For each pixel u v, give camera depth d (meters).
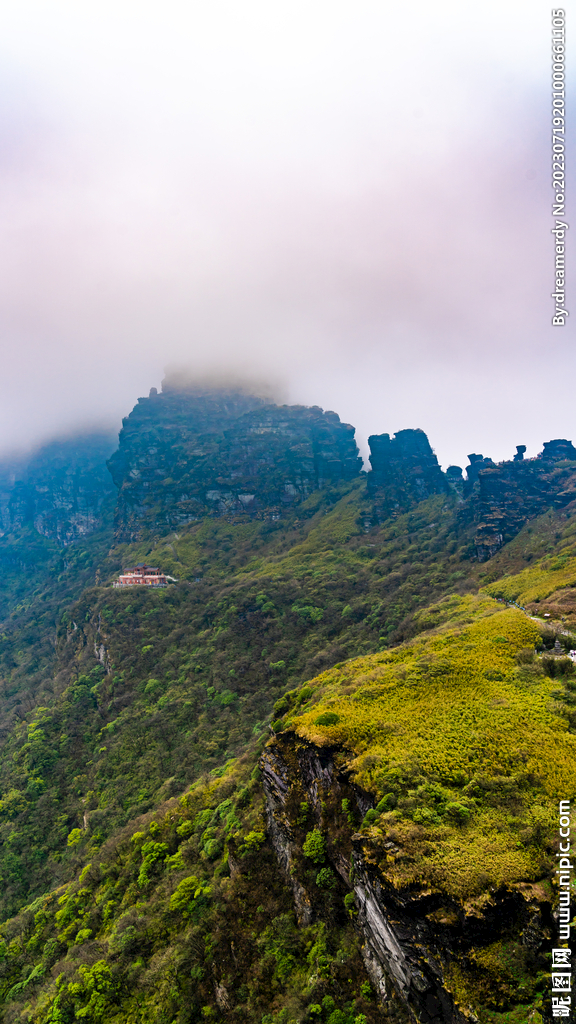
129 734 112.00
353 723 47.03
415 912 30.19
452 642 64.69
